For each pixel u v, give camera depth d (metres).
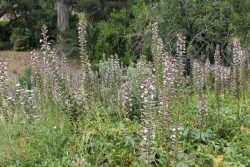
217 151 5.68
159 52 6.28
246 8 13.00
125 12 17.73
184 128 5.85
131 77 7.29
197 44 13.04
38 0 26.67
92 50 18.70
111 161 5.43
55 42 24.45
